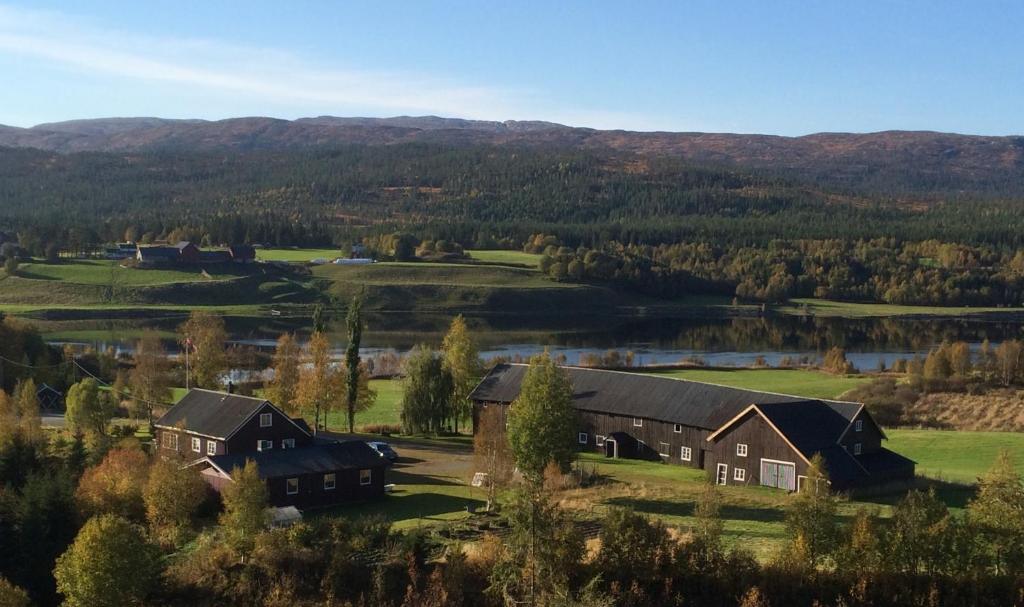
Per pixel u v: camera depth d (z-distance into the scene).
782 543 48.69
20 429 70.44
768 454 69.81
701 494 62.69
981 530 44.41
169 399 95.31
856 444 71.00
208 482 61.88
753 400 76.31
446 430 96.56
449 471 75.62
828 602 42.09
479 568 44.03
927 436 90.38
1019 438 89.25
